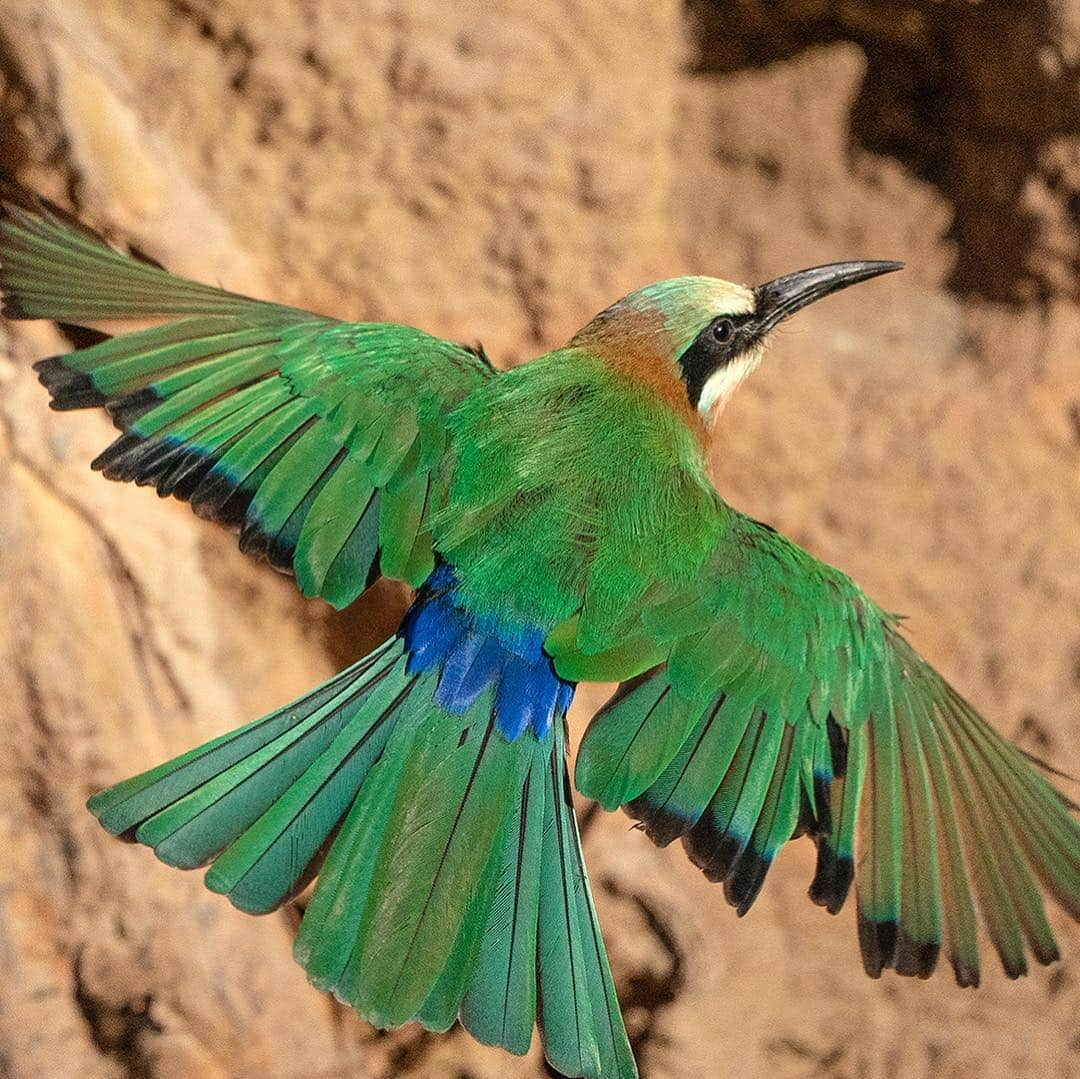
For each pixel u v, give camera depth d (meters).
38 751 11.03
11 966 10.83
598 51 13.51
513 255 13.38
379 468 9.10
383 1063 11.85
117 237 12.36
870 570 13.59
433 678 8.78
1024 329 14.00
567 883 8.48
